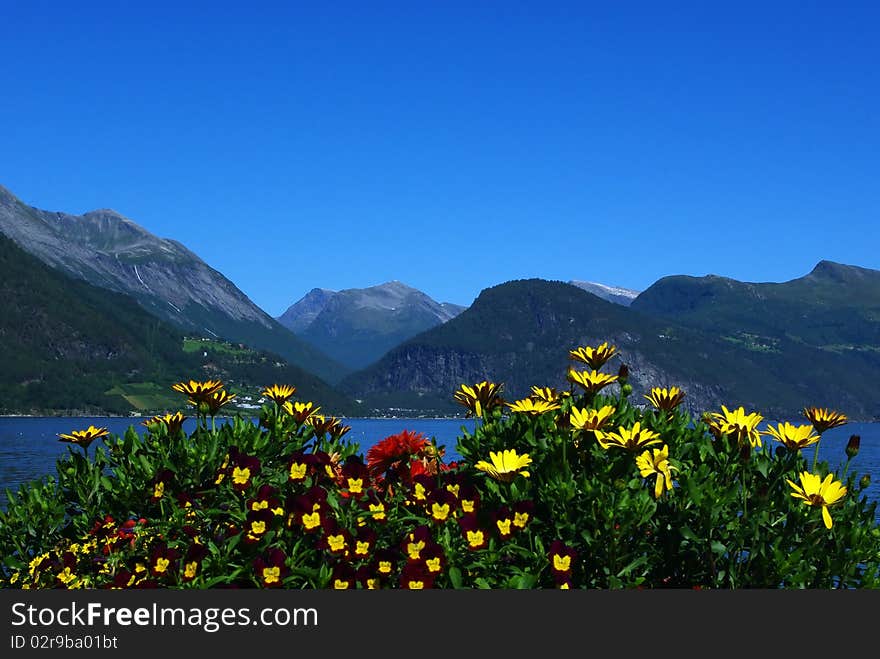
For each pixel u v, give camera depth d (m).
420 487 1.03
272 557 0.98
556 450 1.01
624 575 0.95
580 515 0.97
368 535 1.00
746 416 1.04
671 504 0.98
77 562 1.12
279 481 1.11
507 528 0.97
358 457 1.11
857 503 0.97
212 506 1.12
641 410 1.12
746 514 0.96
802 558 0.93
